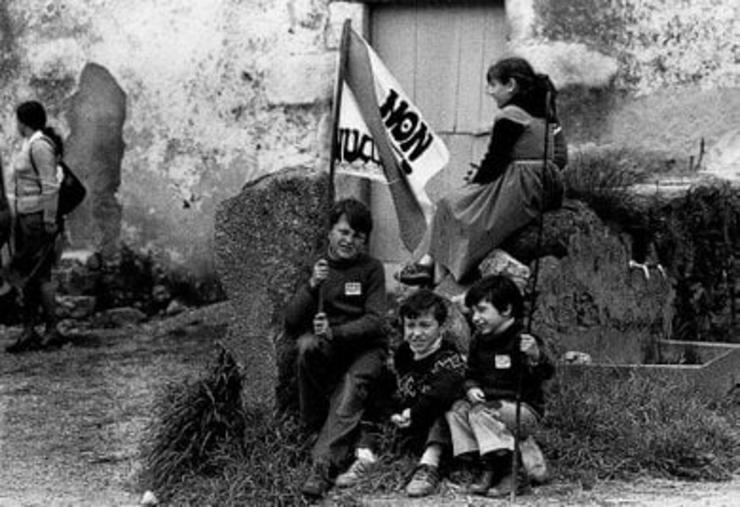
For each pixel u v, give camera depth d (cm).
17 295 1239
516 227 838
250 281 863
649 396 841
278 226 862
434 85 1106
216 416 796
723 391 900
